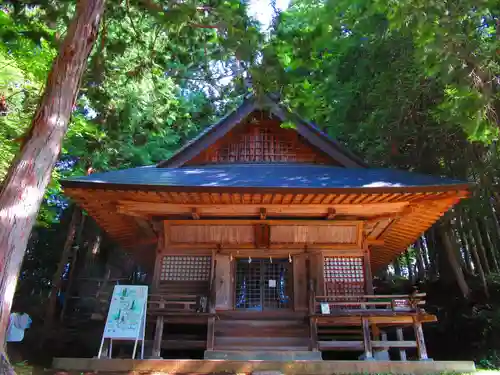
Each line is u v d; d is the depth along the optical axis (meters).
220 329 8.85
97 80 8.02
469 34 7.55
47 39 7.58
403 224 10.20
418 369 6.84
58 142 4.50
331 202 8.70
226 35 6.30
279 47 6.02
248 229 9.59
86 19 5.02
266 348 8.37
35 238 21.27
